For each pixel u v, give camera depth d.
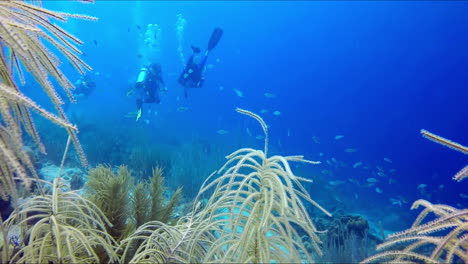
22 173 1.46
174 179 8.54
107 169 3.71
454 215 1.79
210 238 2.66
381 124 79.50
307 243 5.59
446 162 49.03
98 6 68.06
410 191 21.88
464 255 1.82
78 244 2.43
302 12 85.12
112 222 3.13
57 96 2.14
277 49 99.81
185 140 17.14
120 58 77.81
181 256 2.54
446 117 75.50
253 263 1.80
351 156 35.66
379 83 86.94
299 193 2.01
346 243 5.36
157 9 78.50
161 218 3.55
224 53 103.75
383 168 14.80
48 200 2.47
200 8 83.56
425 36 74.69
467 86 75.06
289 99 89.38
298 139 36.75
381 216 13.24
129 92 11.19
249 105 50.81
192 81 12.98
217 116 35.66
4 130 1.89
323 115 77.12
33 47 2.12
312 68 98.31
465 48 71.62
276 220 1.79
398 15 73.62
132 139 13.66
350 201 14.53
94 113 22.14
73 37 2.36
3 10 1.98
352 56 88.69
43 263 2.29
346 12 79.69
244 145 16.22
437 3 65.81
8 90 1.61
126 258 2.91
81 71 2.52
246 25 94.44
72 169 8.44
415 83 82.06
